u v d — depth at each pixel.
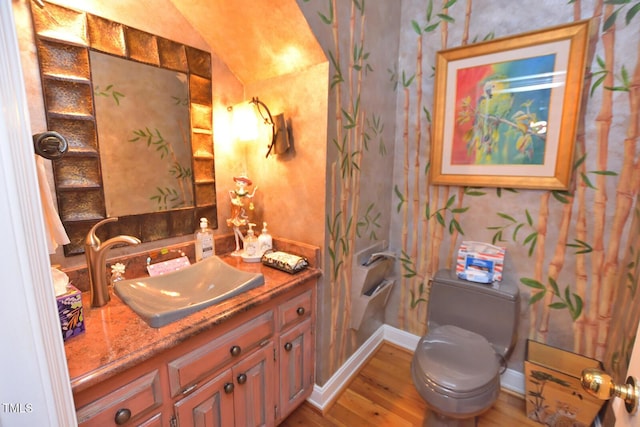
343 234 1.55
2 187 0.48
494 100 1.55
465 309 1.58
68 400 0.59
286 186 1.50
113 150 1.17
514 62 1.47
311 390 1.53
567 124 1.38
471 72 1.59
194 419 0.96
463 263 1.67
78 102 1.06
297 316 1.35
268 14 1.19
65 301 0.80
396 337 2.12
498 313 1.50
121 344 0.80
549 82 1.40
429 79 1.75
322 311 1.47
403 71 1.83
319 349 1.51
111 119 1.15
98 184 1.14
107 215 1.17
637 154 1.26
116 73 1.14
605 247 1.38
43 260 0.54
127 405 0.78
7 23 0.46
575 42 1.32
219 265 1.34
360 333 1.86
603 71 1.30
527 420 1.51
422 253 1.93
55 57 0.99
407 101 1.85
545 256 1.53
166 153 1.34
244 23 1.28
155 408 0.85
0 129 0.47
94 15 1.07
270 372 1.25
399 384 1.76
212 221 1.56
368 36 1.52
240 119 1.51
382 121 1.76
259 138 1.58
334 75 1.32
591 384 0.56
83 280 1.10
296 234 1.51
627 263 1.29
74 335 0.83
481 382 1.16
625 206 1.31
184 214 1.44
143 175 1.27
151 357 0.79
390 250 2.05
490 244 1.67
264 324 1.17
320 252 1.42
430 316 1.69
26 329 0.53
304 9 1.13
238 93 1.59
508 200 1.60
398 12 1.77
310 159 1.38
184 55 1.35
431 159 1.78
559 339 1.55
